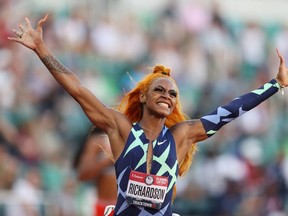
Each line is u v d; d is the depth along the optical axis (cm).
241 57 5050
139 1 5059
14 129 3819
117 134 1773
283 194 4141
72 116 4069
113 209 1956
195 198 4016
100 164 2672
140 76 4453
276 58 5222
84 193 3422
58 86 4122
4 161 3412
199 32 4994
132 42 4709
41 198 3294
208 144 4303
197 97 4591
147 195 1741
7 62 4056
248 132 4547
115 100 4038
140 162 1747
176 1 5050
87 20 4594
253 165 4375
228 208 4066
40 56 1783
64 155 3897
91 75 4422
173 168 1766
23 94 4009
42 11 4506
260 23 5484
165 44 4812
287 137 4678
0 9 4331
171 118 1872
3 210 3178
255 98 1823
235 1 5553
